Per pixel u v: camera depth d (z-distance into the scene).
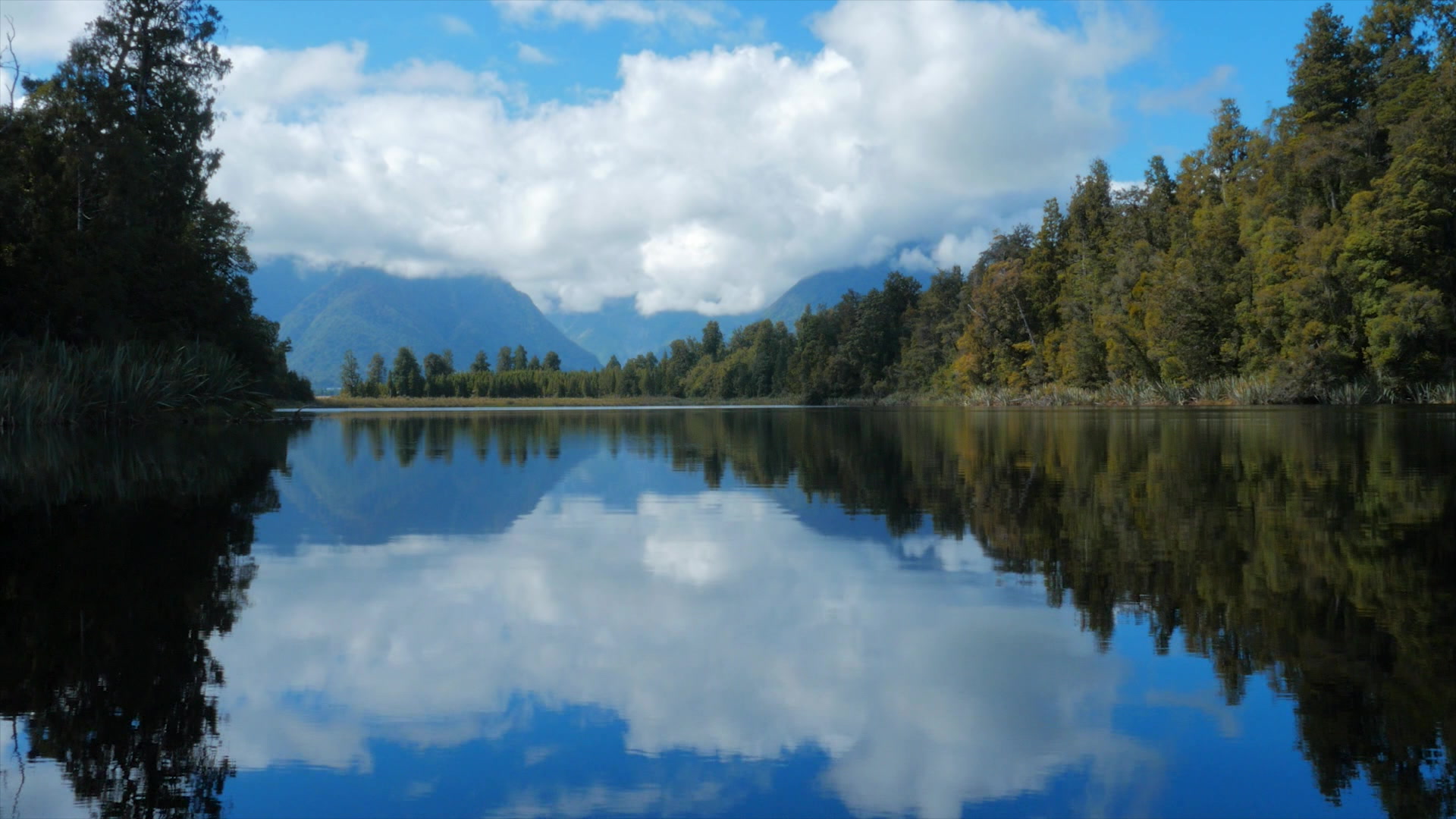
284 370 79.19
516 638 5.04
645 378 164.12
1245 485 11.75
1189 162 71.31
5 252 30.52
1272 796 3.04
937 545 7.78
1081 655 4.57
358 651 4.79
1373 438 20.73
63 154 33.41
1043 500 10.66
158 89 39.78
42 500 11.27
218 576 6.70
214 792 3.14
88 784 3.24
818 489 12.43
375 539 8.32
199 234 44.09
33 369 27.28
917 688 4.14
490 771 3.30
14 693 4.15
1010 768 3.29
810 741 3.56
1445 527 8.18
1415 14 58.81
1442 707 3.76
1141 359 67.12
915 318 109.56
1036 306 83.12
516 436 28.67
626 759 3.40
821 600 5.86
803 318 134.62
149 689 4.20
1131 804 3.00
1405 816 2.88
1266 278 54.22
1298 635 4.80
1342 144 53.88
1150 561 6.86
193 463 16.64
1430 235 49.28
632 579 6.54
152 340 36.47
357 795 3.12
